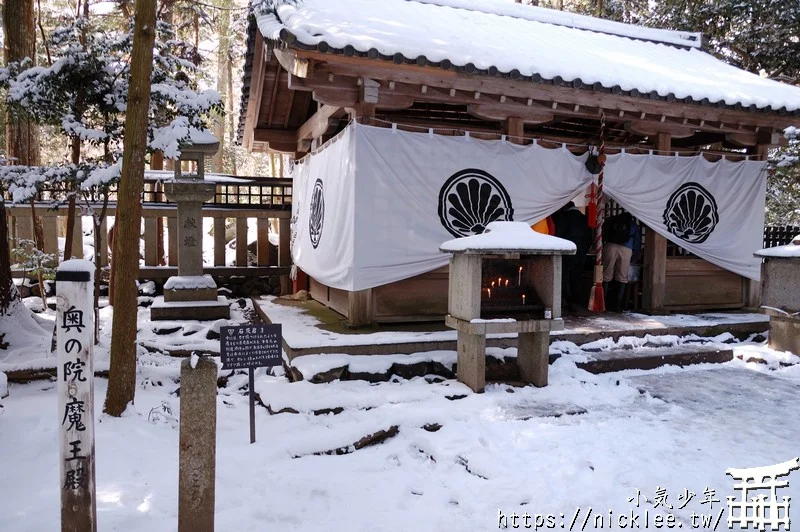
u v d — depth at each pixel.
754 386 5.73
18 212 8.84
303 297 9.20
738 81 8.57
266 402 4.81
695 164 7.92
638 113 7.54
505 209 6.88
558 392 5.33
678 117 7.67
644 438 4.32
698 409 5.04
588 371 6.08
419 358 5.68
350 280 6.31
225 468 3.60
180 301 7.87
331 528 3.06
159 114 5.77
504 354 5.90
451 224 6.66
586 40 9.41
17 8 7.61
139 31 4.07
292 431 4.27
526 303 5.48
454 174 6.64
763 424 4.68
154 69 5.52
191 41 17.50
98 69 5.23
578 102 7.01
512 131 7.03
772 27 12.95
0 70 5.38
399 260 6.44
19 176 5.36
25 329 6.17
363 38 5.74
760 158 8.43
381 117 8.59
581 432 4.40
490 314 5.30
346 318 7.20
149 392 5.01
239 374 5.69
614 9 15.52
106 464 3.55
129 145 4.16
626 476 3.66
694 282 8.41
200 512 2.59
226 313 7.97
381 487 3.55
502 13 9.93
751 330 7.45
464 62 5.94
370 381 5.40
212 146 7.73
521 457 3.95
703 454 4.06
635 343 6.71
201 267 8.16
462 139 6.65
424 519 3.17
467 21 8.55
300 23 5.76
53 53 6.32
